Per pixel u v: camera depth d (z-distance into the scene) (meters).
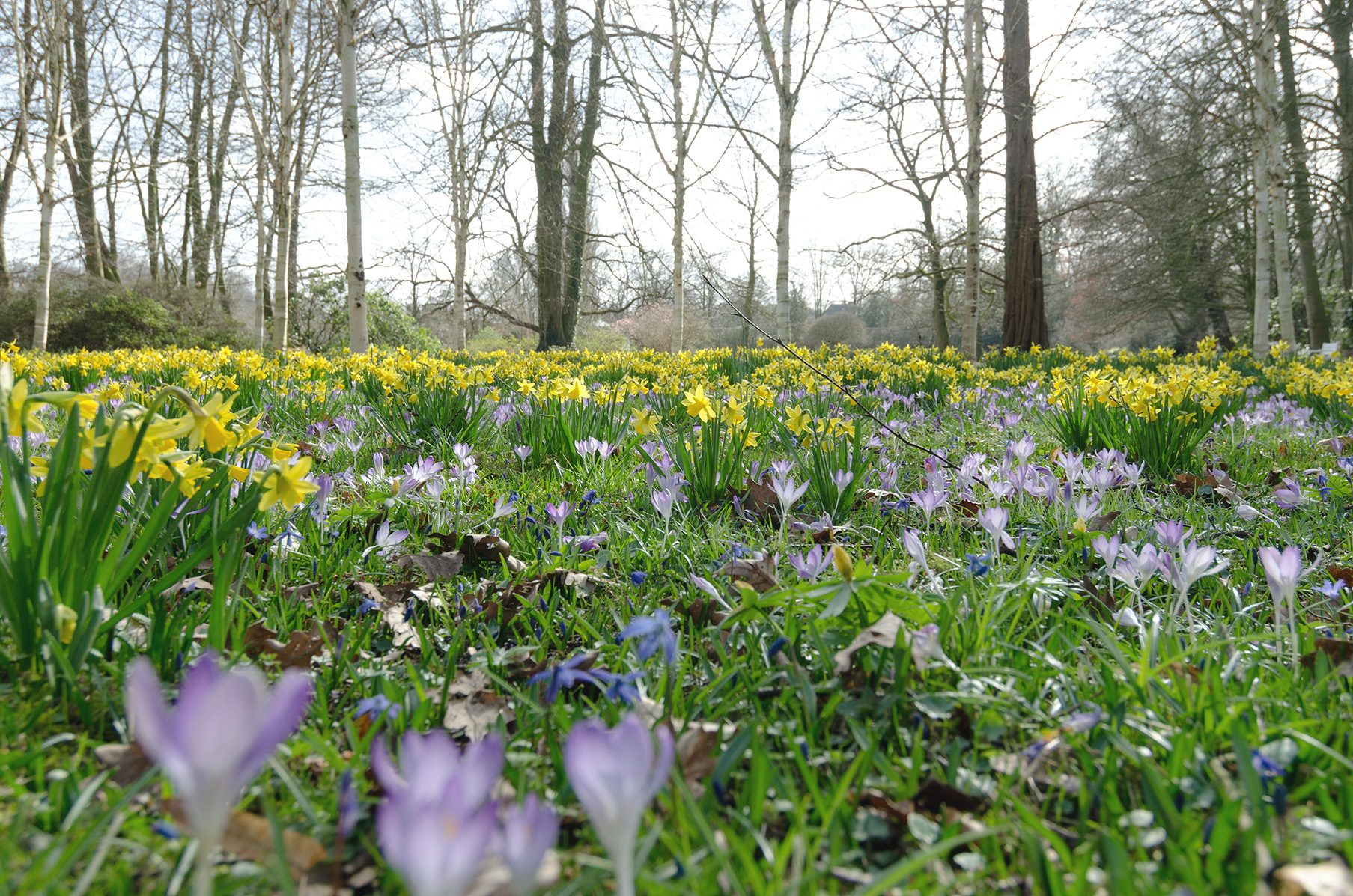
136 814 1.05
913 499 2.57
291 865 0.93
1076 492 3.12
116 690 1.39
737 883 0.82
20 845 0.96
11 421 1.43
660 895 0.85
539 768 1.24
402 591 2.20
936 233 24.05
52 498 1.43
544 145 24.50
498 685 1.57
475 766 0.52
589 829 1.05
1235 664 1.49
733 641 1.70
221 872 0.96
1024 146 19.66
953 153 19.78
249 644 1.70
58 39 16.06
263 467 2.46
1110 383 4.48
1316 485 3.50
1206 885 0.92
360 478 3.28
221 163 27.02
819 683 1.50
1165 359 12.99
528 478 3.79
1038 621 1.78
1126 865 0.88
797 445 3.87
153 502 2.09
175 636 1.57
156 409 1.49
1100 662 1.52
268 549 2.21
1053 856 1.04
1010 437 5.13
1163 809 1.07
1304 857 0.96
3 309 22.08
